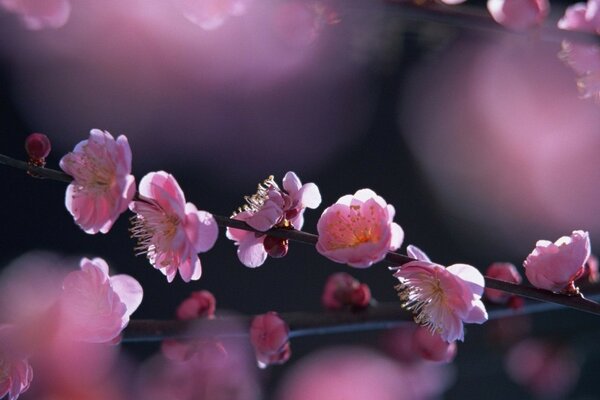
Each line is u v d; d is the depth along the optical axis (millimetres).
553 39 676
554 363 797
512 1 669
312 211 1405
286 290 1306
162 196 573
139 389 766
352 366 841
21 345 583
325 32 753
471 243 1396
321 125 1491
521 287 570
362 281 1305
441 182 1460
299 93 1470
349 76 1465
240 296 1298
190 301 633
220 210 1423
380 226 565
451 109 1461
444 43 751
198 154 1472
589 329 787
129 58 1397
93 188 582
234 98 1464
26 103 1462
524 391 834
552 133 1346
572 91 1238
